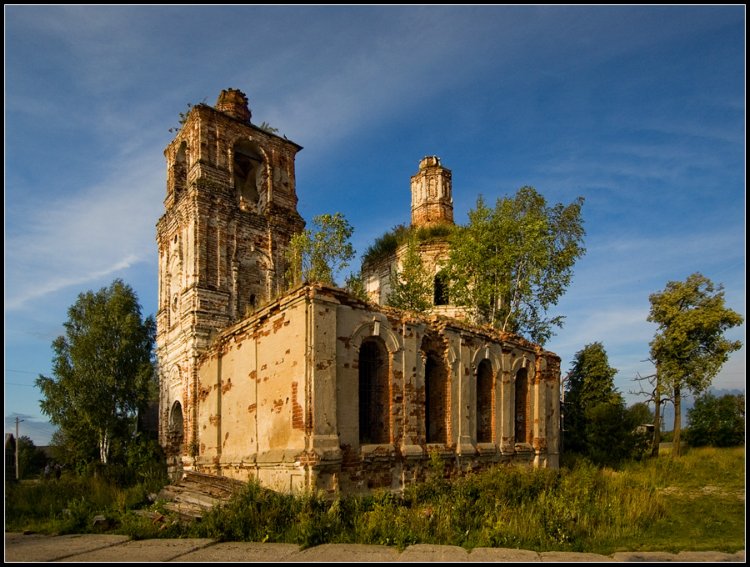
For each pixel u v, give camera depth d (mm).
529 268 28281
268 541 11508
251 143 30188
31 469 48688
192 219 26141
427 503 14539
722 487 20953
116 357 33469
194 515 13039
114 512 15102
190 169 27797
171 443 26000
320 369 14312
